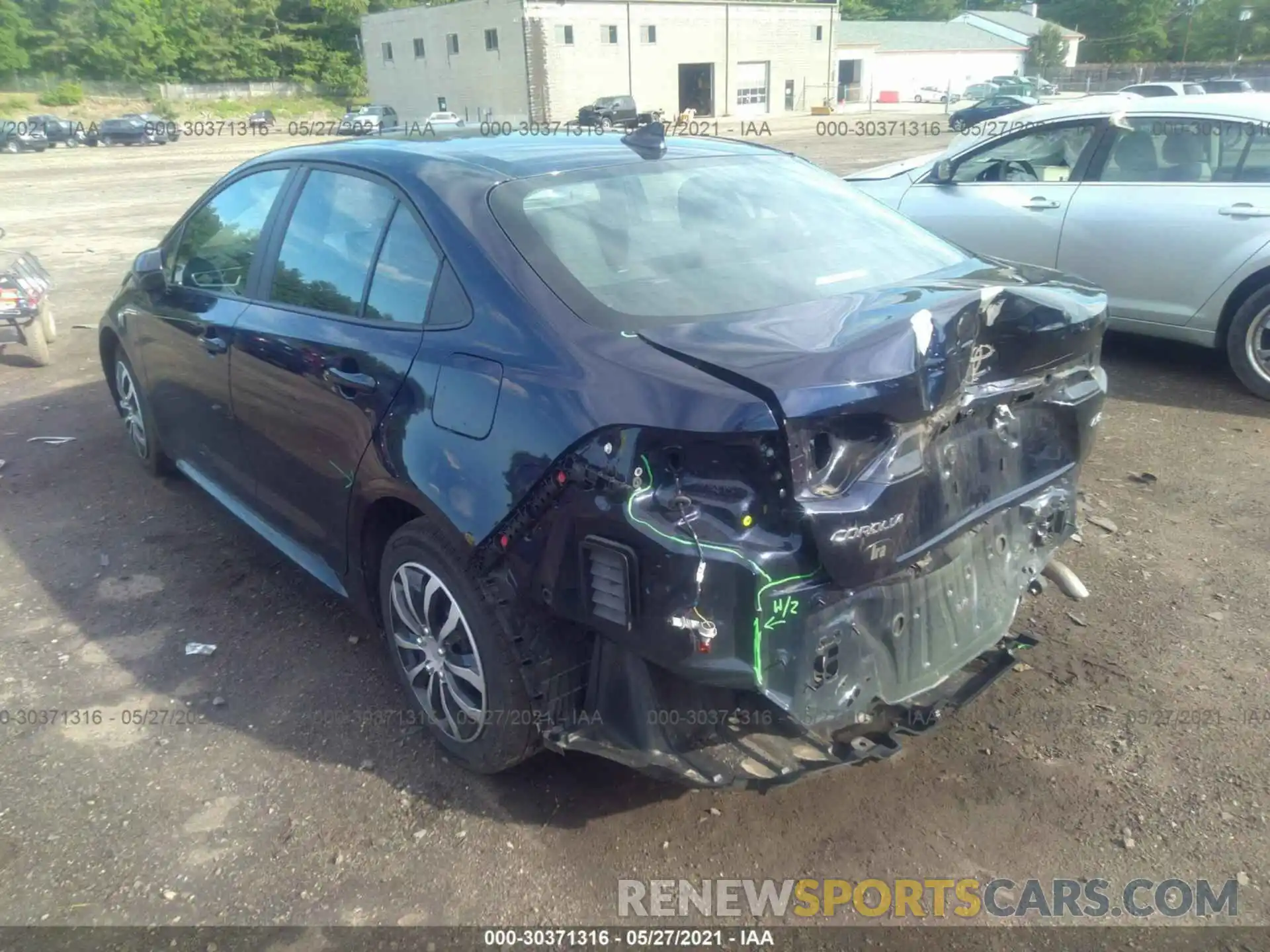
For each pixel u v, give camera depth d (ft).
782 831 9.37
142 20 211.20
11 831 9.44
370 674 11.81
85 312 30.83
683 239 10.05
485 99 165.48
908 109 188.65
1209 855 8.98
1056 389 9.94
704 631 7.47
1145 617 12.61
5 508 16.37
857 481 7.64
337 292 11.03
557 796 9.83
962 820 9.45
